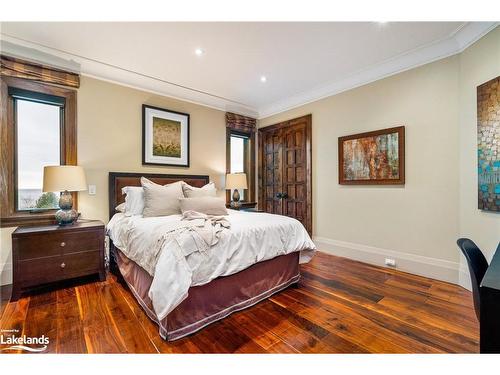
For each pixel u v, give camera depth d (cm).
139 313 191
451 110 252
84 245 249
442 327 176
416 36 242
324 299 221
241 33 236
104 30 231
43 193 277
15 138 261
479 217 224
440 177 260
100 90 308
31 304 205
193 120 401
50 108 281
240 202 466
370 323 181
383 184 307
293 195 429
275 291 229
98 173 306
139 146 341
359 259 332
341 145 351
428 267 269
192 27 226
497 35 204
